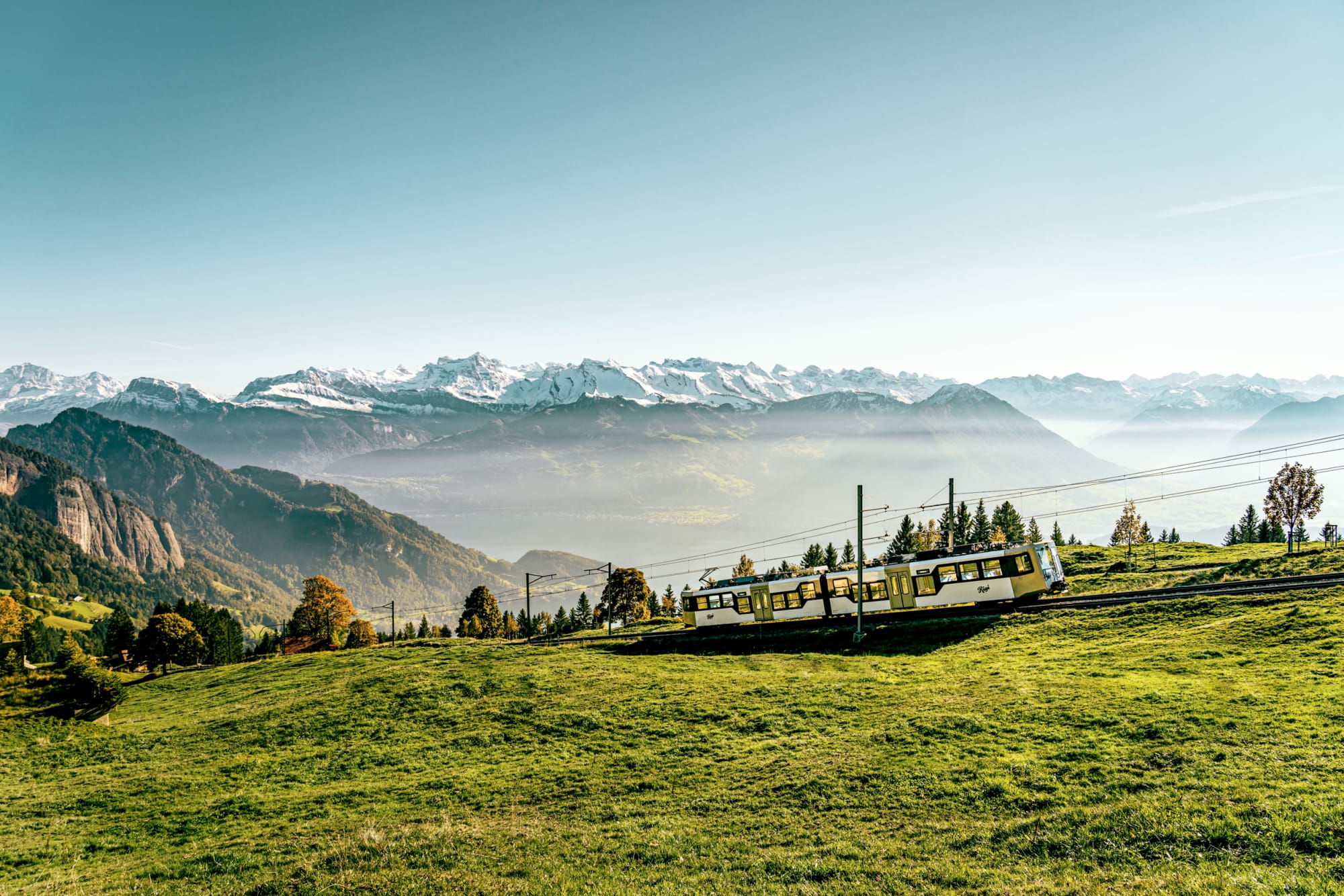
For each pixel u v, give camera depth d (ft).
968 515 441.68
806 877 67.77
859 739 110.63
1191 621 153.69
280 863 86.28
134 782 138.72
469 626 445.78
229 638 453.58
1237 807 66.03
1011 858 65.72
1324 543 276.00
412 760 136.46
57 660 311.06
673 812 92.07
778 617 226.38
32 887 88.48
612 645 232.32
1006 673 137.80
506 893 69.41
